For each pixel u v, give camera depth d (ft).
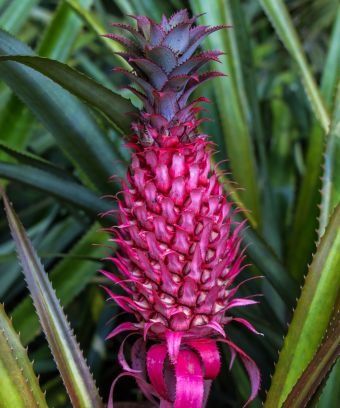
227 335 2.48
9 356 1.95
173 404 2.00
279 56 4.57
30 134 2.93
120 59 2.69
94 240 2.95
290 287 2.40
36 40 4.49
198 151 1.93
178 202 1.91
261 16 4.71
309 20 4.50
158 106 1.97
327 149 2.42
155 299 1.91
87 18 2.71
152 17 3.02
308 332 2.12
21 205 3.96
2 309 2.04
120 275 2.62
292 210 3.54
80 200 2.45
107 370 3.32
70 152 2.47
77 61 4.06
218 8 2.84
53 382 2.93
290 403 1.95
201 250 1.90
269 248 2.39
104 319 2.96
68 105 2.44
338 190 2.37
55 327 2.07
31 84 2.40
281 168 3.75
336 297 2.13
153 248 1.90
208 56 1.95
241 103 2.86
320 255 2.15
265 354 2.54
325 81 3.03
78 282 2.93
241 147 2.86
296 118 4.00
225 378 2.83
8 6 3.05
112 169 2.46
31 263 2.10
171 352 1.87
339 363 2.18
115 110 2.21
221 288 1.96
